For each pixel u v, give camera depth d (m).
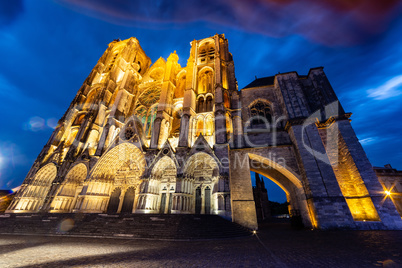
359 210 18.47
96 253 9.20
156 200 26.16
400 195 27.28
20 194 30.64
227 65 38.34
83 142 34.19
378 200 17.38
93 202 27.38
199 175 26.89
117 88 44.50
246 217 21.45
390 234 13.23
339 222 17.23
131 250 9.95
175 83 41.41
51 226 18.78
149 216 18.69
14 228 18.84
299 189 22.56
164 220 17.42
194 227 15.80
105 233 16.06
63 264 7.15
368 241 10.63
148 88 44.03
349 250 8.39
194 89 35.88
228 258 7.81
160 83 43.28
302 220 22.52
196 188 26.23
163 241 13.22
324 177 19.56
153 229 15.83
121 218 19.22
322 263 6.39
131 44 52.03
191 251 9.50
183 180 24.73
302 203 22.22
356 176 19.34
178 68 45.25
